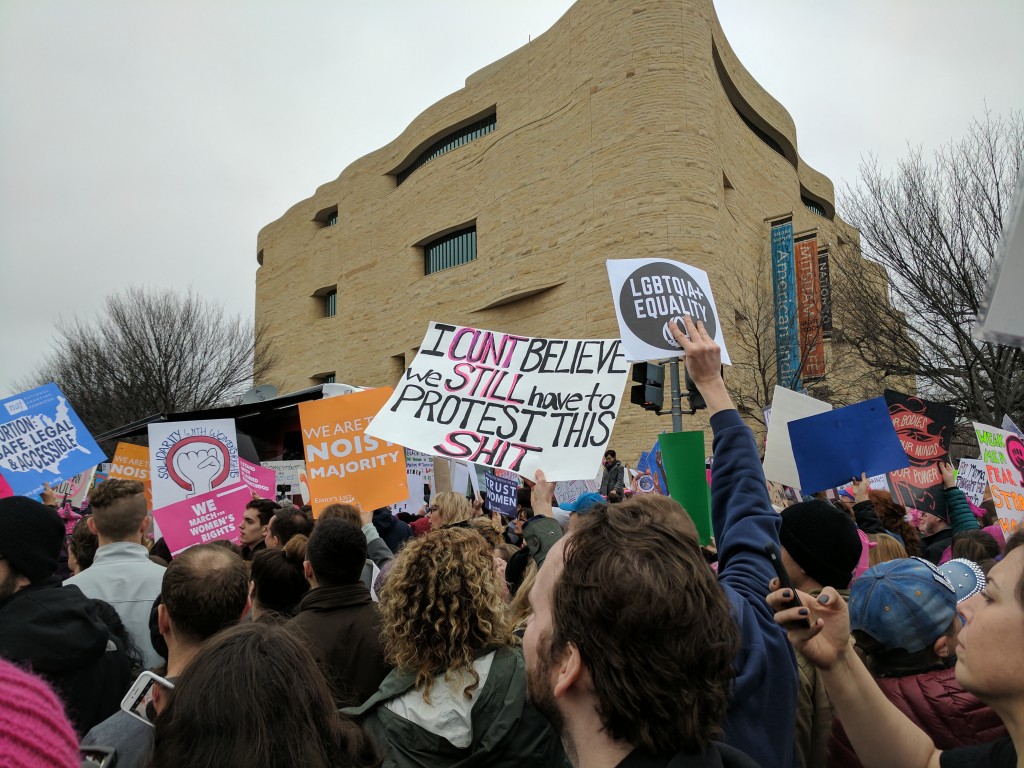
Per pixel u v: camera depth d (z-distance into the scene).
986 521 6.40
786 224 29.05
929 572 2.36
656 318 3.74
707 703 1.28
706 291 3.90
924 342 17.25
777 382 25.64
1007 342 1.23
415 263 37.38
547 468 3.85
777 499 6.68
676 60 25.84
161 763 1.42
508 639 2.49
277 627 1.63
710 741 1.30
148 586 3.75
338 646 2.92
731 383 25.06
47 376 32.25
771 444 5.18
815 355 25.69
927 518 5.89
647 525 1.38
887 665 2.39
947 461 5.79
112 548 3.82
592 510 1.46
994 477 5.05
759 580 2.08
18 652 2.63
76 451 6.18
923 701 2.25
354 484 5.92
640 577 1.27
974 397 15.99
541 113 30.48
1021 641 1.30
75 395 30.75
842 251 21.38
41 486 5.97
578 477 3.80
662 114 25.59
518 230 30.66
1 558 2.74
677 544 1.35
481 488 10.89
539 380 4.08
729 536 2.23
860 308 18.41
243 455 11.79
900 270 16.78
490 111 33.94
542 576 1.48
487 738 2.28
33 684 1.00
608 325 25.83
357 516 4.92
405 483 5.94
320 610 3.04
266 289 50.22
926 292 16.12
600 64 27.42
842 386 24.41
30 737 0.91
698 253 24.86
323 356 43.91
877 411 4.61
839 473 4.62
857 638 2.43
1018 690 1.31
